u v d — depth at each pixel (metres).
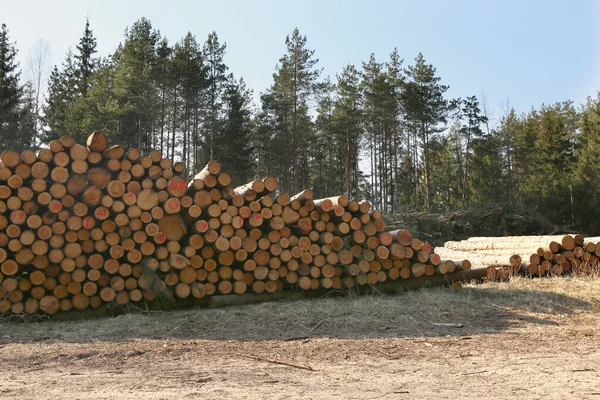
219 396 4.18
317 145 47.72
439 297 9.32
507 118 53.09
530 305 8.90
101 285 8.41
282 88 41.06
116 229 8.47
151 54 37.22
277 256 9.45
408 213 31.52
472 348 6.23
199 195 8.96
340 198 9.79
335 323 7.67
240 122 40.00
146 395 4.21
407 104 42.00
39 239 8.04
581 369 5.18
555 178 49.06
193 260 8.95
